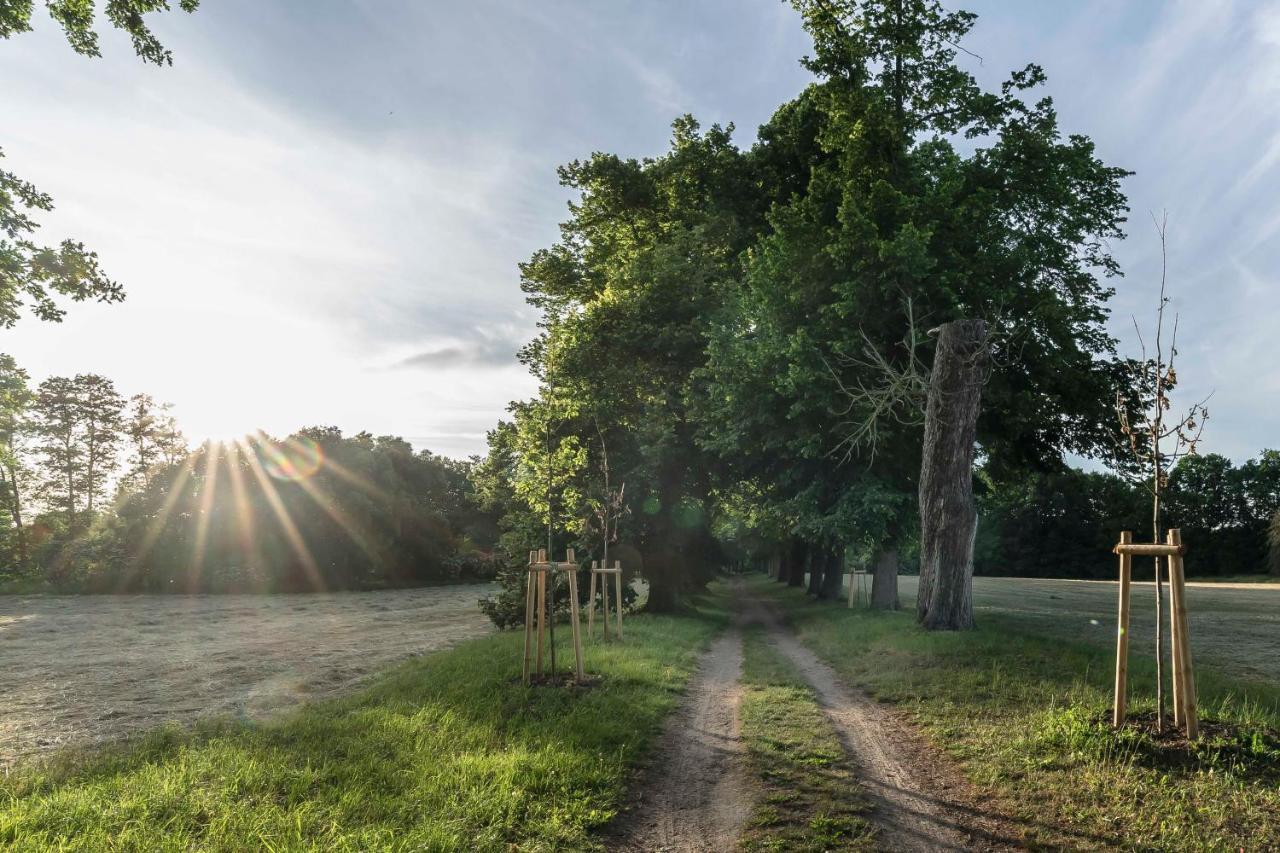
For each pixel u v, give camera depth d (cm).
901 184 2053
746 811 599
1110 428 2183
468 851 502
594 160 2970
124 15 1307
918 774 682
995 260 2048
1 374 2891
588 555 2522
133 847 488
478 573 7494
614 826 574
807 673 1336
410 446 8825
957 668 1166
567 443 2367
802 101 2594
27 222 1478
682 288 2642
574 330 2683
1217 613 2531
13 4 1305
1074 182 2230
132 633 2552
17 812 555
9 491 6397
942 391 1636
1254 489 8362
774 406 2136
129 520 5572
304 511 5862
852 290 1861
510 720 852
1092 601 3431
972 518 1617
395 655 1820
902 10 2106
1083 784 596
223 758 700
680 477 2777
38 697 1289
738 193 2753
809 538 2427
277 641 2230
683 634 1970
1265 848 468
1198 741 625
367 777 647
